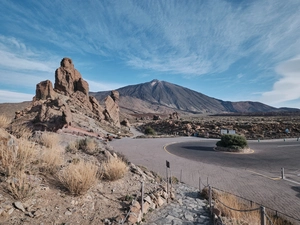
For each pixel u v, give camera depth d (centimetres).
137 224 407
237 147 1984
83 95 5216
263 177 1055
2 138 432
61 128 2166
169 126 5650
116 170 598
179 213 530
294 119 5794
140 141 2950
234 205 584
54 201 379
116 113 6650
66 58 5462
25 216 308
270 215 581
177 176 1070
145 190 606
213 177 1054
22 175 383
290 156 1717
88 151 827
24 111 3284
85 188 439
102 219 375
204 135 3906
